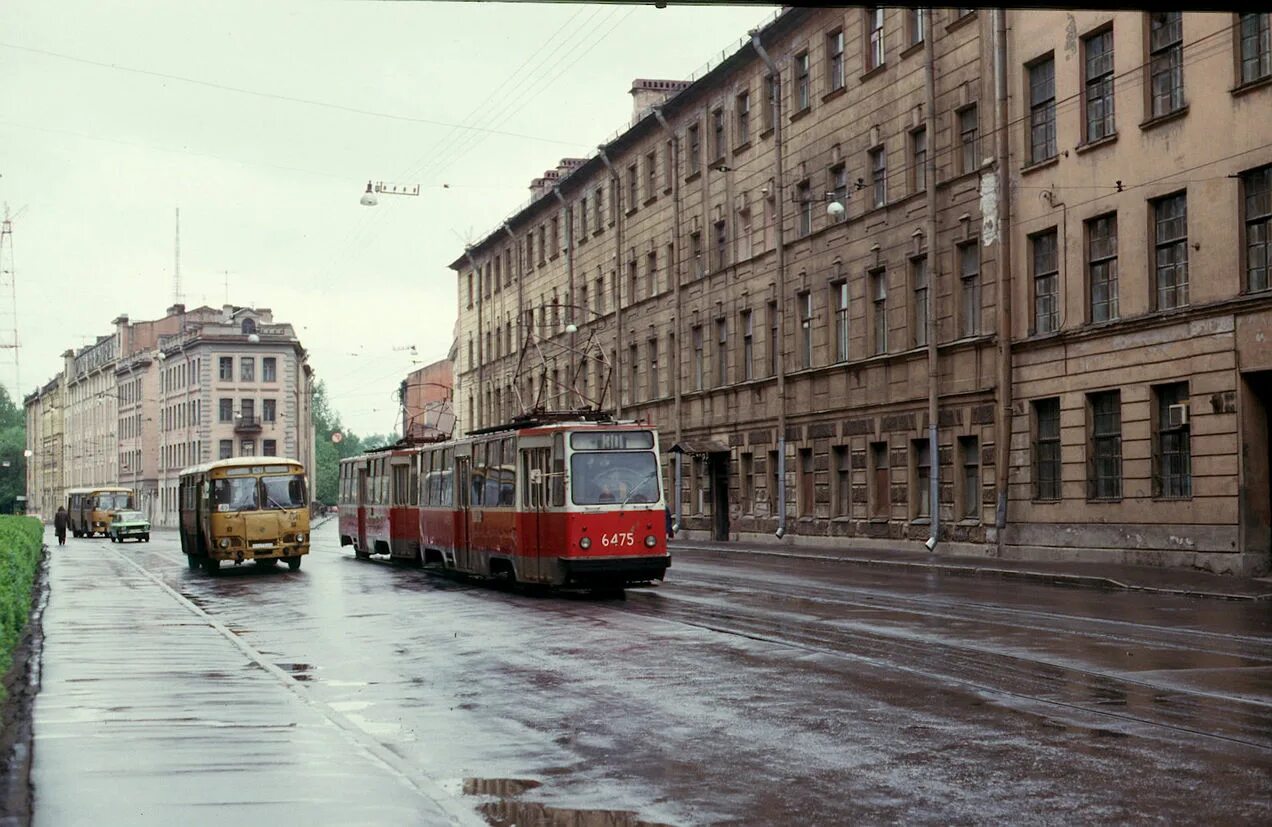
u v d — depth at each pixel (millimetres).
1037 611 20906
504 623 20641
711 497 52875
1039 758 9516
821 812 8156
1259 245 27406
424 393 127312
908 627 18422
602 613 21766
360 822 7898
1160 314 29562
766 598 24250
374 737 11094
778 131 46875
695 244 54625
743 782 9047
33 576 31078
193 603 26797
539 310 74000
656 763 9766
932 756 9664
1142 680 13180
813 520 44812
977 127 36375
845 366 42594
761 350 48594
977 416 36062
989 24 35625
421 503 35438
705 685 13406
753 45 47500
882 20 40875
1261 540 27500
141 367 131375
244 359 118188
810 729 10844
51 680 14672
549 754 10242
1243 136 27547
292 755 10070
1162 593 24719
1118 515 30922
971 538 36281
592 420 26719
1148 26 30281
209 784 8992
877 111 41000
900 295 39750
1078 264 32438
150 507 130000
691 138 54781
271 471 37656
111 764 9727
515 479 27094
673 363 56438
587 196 66188
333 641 18953
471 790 9000
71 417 164375
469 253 85938
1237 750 9672
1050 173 33406
